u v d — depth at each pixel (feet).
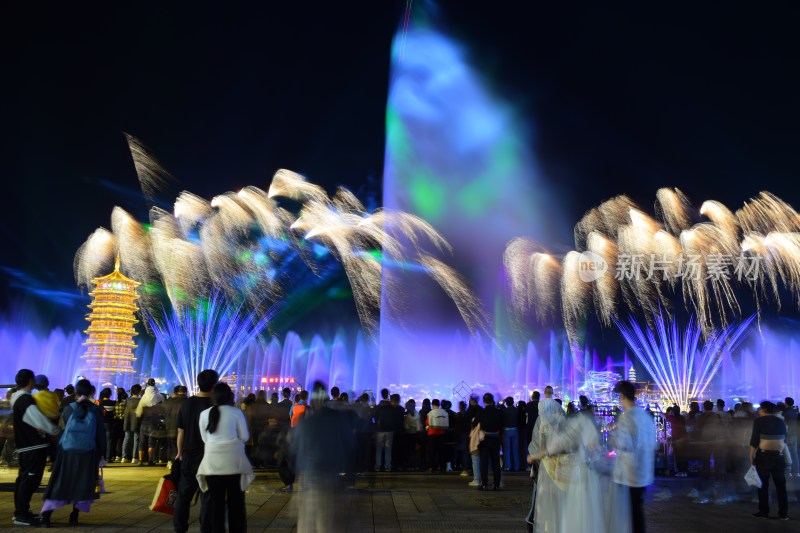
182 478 31.17
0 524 35.06
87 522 36.27
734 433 51.31
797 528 38.34
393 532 35.47
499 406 65.31
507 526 37.09
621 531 27.78
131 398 65.36
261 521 38.04
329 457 27.37
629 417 28.96
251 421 57.52
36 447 34.99
